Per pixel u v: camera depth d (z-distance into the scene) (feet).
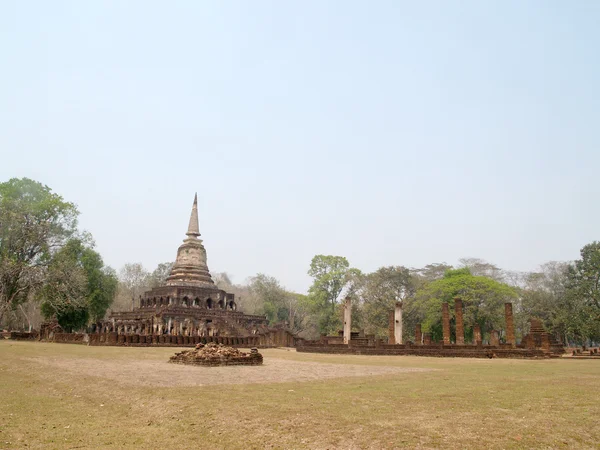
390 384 59.88
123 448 31.09
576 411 40.09
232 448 30.94
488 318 231.09
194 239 263.49
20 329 281.74
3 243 185.98
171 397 47.34
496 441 30.94
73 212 207.51
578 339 251.60
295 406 42.75
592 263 225.15
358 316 282.56
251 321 248.73
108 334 164.96
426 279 301.84
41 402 47.11
